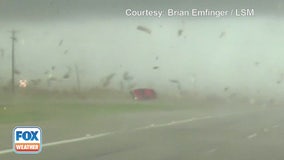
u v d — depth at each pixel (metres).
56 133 81.38
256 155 59.44
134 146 67.56
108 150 63.12
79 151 61.66
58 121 102.75
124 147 66.38
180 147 67.06
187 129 95.75
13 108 131.38
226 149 65.38
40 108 136.88
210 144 71.31
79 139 74.94
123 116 125.44
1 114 112.81
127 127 96.44
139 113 140.00
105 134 82.88
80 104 164.50
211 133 88.19
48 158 55.19
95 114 128.62
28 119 105.38
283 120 129.62
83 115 123.12
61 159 54.75
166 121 116.25
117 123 104.50
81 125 96.69
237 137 82.12
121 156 57.78
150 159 55.62
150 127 98.56
